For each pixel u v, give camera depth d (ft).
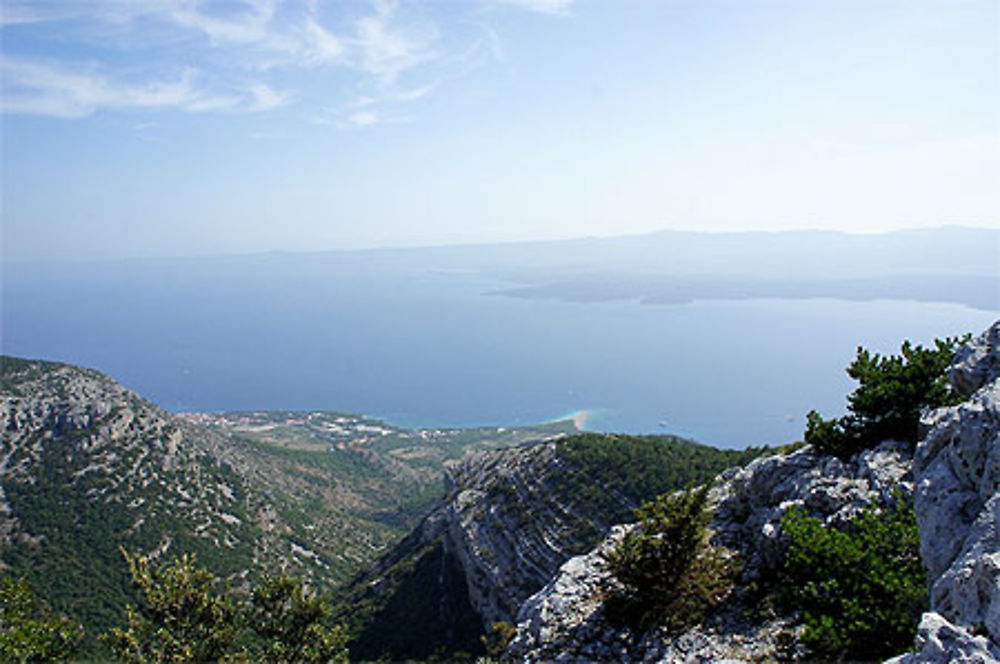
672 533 55.88
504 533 256.52
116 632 83.66
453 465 445.37
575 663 54.34
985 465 35.27
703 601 55.36
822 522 56.03
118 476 425.28
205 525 421.59
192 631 86.89
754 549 62.23
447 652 225.15
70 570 338.54
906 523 47.67
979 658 23.95
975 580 28.27
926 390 62.59
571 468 272.72
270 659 90.27
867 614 41.60
